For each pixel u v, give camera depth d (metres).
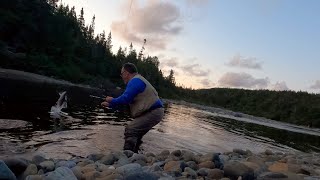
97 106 17.64
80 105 16.66
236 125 24.55
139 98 5.91
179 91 127.25
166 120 15.66
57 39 78.31
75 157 5.09
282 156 6.93
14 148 5.14
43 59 62.22
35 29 67.25
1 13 59.88
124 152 4.98
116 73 90.19
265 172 3.92
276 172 3.79
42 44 69.94
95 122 10.23
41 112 10.76
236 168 3.75
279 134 23.84
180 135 10.20
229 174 3.77
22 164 3.35
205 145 9.02
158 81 114.69
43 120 8.93
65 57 73.62
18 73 43.56
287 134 26.48
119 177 3.28
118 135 7.92
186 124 15.48
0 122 7.41
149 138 8.21
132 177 3.09
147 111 5.94
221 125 20.62
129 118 13.12
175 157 4.96
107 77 85.44
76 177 3.25
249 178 3.66
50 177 2.96
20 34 63.06
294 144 16.25
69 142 6.25
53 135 6.78
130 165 3.80
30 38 66.12
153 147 7.01
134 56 115.44
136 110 5.96
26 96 16.22
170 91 118.25
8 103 11.82
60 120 9.48
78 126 8.69
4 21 58.84
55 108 12.71
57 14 87.56
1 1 62.22
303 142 19.31
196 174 3.87
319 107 104.75
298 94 123.31
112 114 14.03
